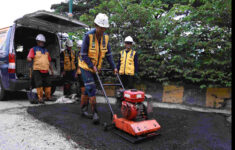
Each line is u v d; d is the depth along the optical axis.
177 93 5.23
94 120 2.92
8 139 2.36
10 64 4.51
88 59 2.88
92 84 3.00
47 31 5.70
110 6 6.75
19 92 6.57
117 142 2.29
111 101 5.21
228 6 4.27
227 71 4.66
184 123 3.22
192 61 4.92
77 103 4.75
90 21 6.86
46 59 4.65
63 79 5.35
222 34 4.64
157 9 6.38
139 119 2.55
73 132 2.59
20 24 4.94
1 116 3.33
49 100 5.16
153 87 5.60
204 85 4.67
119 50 6.14
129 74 4.49
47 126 2.85
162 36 5.81
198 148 2.22
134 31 5.98
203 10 4.69
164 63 5.48
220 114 3.99
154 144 2.28
